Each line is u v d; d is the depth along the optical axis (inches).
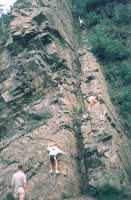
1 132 512.7
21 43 562.6
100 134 402.6
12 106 508.7
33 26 564.4
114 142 399.9
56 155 384.5
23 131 452.1
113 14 682.8
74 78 537.3
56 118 443.2
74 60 578.9
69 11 703.1
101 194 345.7
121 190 348.2
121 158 390.0
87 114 438.9
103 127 410.9
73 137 425.4
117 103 517.0
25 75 513.3
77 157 405.7
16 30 566.3
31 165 392.2
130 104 505.4
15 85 518.3
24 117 478.6
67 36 622.2
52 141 410.9
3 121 507.5
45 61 530.0
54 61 533.3
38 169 385.4
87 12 707.4
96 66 538.9
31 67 511.8
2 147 438.9
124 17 671.1
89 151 387.5
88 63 550.6
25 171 389.4
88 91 490.3
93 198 344.8
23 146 421.7
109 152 382.0
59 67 537.0
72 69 553.9
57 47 555.8
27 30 552.4
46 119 451.5
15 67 547.2
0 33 660.1
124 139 447.8
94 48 587.5
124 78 554.6
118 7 686.5
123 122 490.0
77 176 380.5
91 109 442.3
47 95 496.4
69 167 380.8
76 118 456.8
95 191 350.0
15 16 617.6
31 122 462.6
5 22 678.5
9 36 613.0
